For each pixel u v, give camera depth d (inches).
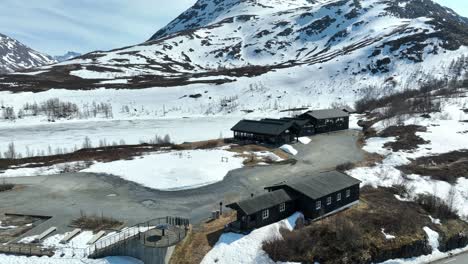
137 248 1384.1
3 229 1596.9
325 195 1646.2
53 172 2390.5
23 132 4062.5
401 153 2655.0
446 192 1991.9
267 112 5265.8
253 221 1525.6
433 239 1573.6
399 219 1619.1
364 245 1450.5
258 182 2151.8
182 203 1845.5
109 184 2142.0
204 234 1512.1
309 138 3358.8
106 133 3954.2
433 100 4188.0
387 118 3710.6
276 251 1373.0
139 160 2625.5
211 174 2240.4
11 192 2033.7
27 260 1358.3
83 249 1422.2
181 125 4446.4
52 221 1658.5
